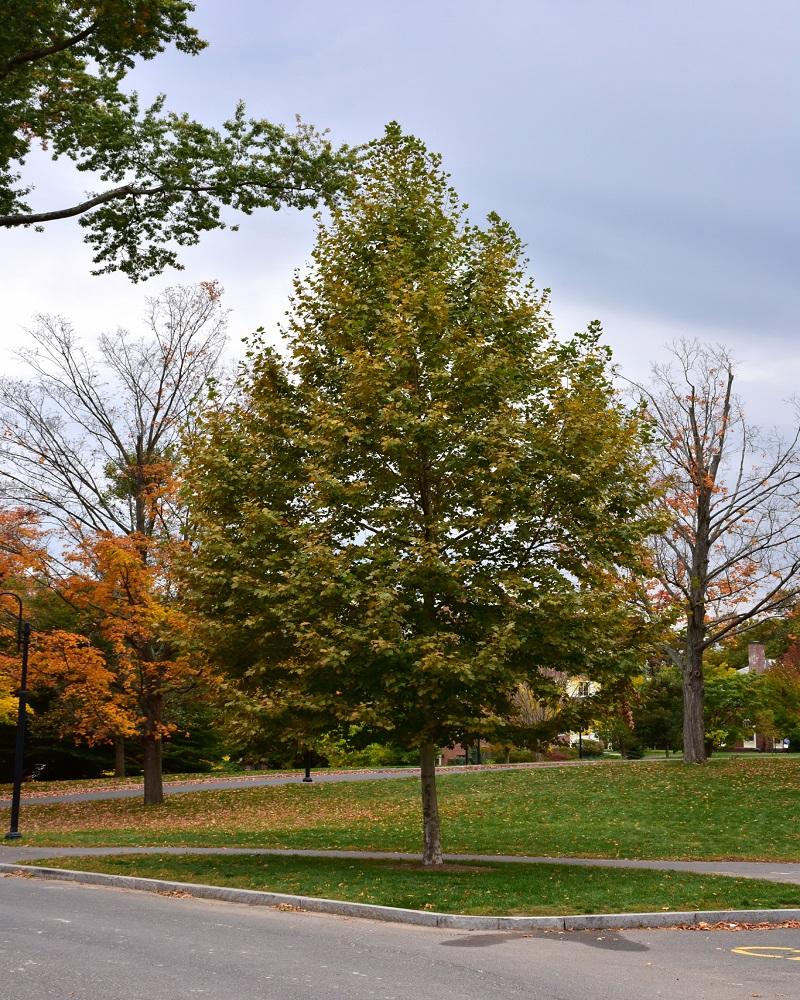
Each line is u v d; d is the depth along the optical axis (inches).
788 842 829.2
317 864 668.1
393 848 809.5
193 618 665.0
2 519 1150.3
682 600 1346.0
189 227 778.2
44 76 703.7
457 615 622.2
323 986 326.6
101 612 1181.1
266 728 626.2
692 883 579.2
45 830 1016.2
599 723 660.1
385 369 613.6
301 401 679.7
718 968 375.2
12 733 1888.5
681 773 1254.9
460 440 616.4
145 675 1181.7
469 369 630.5
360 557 596.4
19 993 304.7
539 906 501.4
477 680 576.4
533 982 345.4
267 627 614.5
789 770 1250.0
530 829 924.6
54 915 471.8
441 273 665.0
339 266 692.7
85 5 642.2
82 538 1167.6
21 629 952.3
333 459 636.7
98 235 775.7
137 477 1240.8
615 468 639.1
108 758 1972.2
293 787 1375.5
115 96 747.4
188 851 775.7
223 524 647.8
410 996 316.8
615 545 629.9
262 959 370.6
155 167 753.0
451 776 1430.9
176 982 325.1
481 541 623.2
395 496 647.1
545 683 619.2
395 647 556.1
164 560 1133.1
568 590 597.9
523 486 595.8
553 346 691.4
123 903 525.3
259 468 648.4
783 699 2096.5
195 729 2017.7
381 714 589.9
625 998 320.8
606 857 764.6
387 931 455.2
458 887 554.6
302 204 780.0
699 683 1381.6
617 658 613.6
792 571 1302.9
